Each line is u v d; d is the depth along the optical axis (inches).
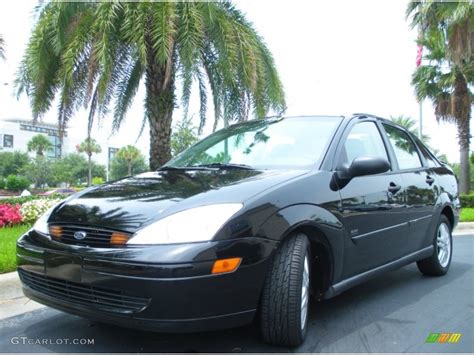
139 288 100.4
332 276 130.6
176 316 100.2
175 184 128.2
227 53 364.2
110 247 106.3
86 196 130.2
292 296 112.0
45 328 135.0
